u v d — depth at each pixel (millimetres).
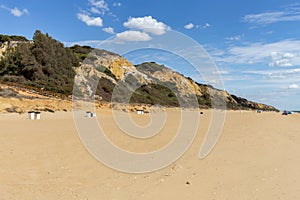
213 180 6098
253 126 19281
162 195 5160
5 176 6098
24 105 25891
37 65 39344
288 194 5211
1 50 46438
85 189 5500
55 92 34406
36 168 6902
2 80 33938
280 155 8781
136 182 6000
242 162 7785
